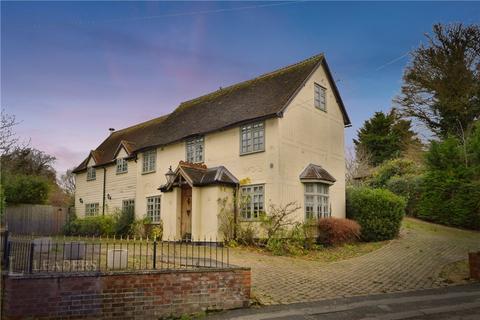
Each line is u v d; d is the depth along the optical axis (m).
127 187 27.47
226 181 18.95
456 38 34.97
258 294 10.11
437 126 36.09
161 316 8.21
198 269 8.78
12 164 35.88
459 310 8.89
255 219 18.33
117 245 16.09
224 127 20.16
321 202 19.69
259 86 22.12
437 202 25.33
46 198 29.83
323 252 17.11
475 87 33.25
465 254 16.47
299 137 19.38
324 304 9.45
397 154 38.19
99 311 7.66
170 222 20.88
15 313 6.96
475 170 24.28
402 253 16.77
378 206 20.19
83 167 32.81
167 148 23.92
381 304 9.46
